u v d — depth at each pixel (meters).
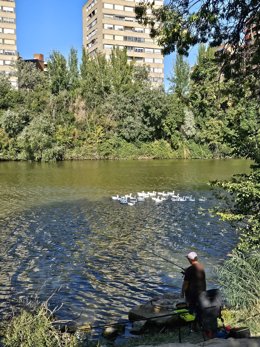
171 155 68.50
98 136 66.75
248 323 8.03
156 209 24.62
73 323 9.37
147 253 15.62
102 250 15.96
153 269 13.77
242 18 7.77
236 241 17.27
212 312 6.82
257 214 9.64
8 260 14.53
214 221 21.16
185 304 8.60
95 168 50.00
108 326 9.08
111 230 19.27
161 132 70.44
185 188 33.28
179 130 70.31
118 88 73.00
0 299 11.04
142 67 84.75
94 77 73.12
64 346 6.33
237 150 9.81
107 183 35.97
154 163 58.47
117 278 12.91
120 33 106.75
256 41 8.22
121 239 17.67
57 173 43.72
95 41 109.50
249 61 8.55
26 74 81.94
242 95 9.29
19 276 12.94
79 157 64.75
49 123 63.28
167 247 16.47
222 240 17.48
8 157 61.91
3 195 28.75
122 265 14.17
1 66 101.56
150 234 18.58
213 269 13.57
